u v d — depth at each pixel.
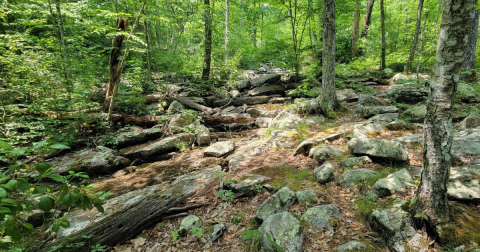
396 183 3.20
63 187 1.47
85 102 6.65
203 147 6.48
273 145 5.73
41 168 1.41
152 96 9.52
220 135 7.28
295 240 2.65
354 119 6.68
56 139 5.75
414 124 5.43
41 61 6.32
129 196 4.05
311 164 4.56
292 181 4.07
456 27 2.16
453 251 2.22
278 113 8.05
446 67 2.27
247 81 11.55
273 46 12.55
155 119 7.57
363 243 2.59
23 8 6.54
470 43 8.82
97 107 7.46
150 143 6.51
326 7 6.61
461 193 2.78
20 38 6.47
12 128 5.54
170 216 3.54
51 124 6.22
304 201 3.46
